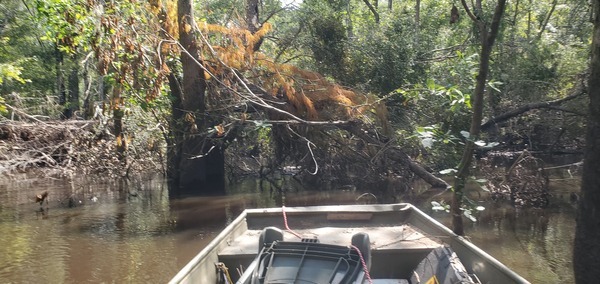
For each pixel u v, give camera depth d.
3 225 12.09
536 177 13.73
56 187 17.28
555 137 19.89
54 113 25.33
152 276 8.48
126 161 19.19
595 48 5.09
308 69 18.72
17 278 8.44
